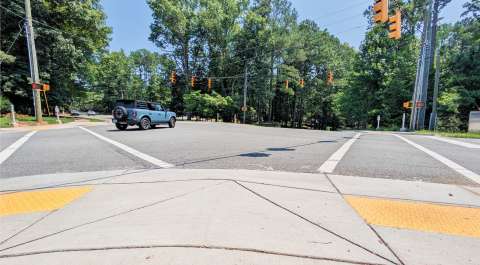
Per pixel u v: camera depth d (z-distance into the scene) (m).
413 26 30.83
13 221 2.79
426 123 28.09
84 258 2.06
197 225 2.62
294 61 44.59
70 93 30.72
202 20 41.09
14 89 23.11
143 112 15.41
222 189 3.77
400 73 29.05
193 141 9.65
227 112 41.28
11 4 21.95
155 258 2.04
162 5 39.47
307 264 1.98
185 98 39.75
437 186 4.04
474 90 24.95
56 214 2.96
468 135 13.93
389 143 9.67
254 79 41.91
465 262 2.03
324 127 54.88
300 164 5.52
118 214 2.93
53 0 24.41
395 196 3.57
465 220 2.83
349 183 4.14
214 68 43.56
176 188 3.83
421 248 2.24
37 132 13.27
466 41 29.38
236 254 2.11
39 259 2.05
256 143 9.11
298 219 2.79
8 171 4.99
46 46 24.38
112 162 5.79
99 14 28.42
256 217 2.82
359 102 33.72
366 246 2.26
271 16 42.06
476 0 27.83
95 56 32.19
